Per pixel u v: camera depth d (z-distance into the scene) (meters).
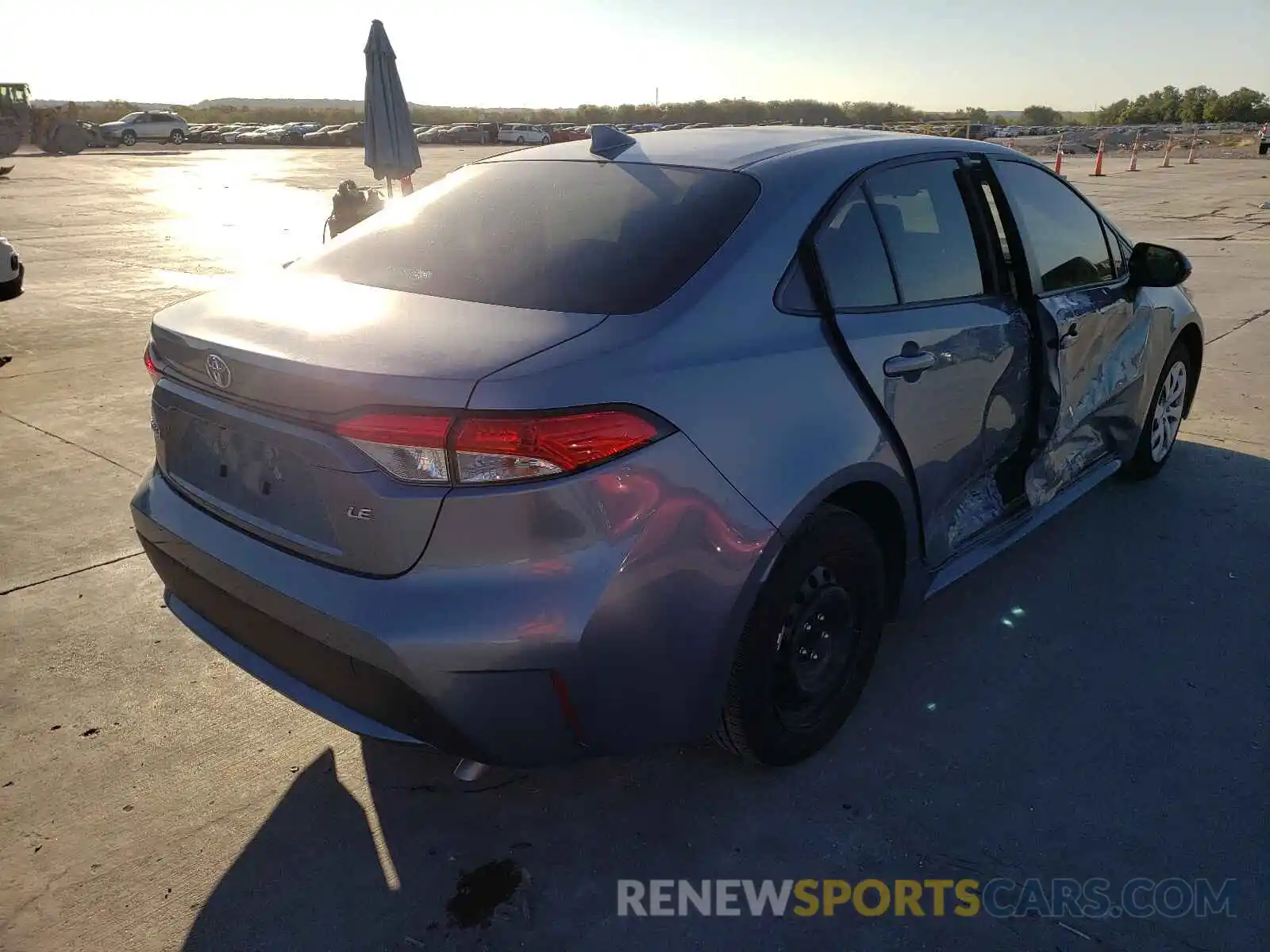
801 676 2.52
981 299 2.98
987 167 3.15
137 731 2.78
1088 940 2.08
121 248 13.20
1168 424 4.54
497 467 1.86
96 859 2.30
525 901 2.20
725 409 2.11
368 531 1.96
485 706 1.97
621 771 2.62
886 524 2.72
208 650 3.21
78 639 3.26
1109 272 3.74
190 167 32.47
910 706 2.90
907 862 2.30
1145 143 50.56
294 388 2.01
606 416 1.92
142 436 5.31
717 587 2.10
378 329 2.13
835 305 2.48
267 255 12.69
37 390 6.20
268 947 2.07
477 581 1.91
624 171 2.73
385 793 2.54
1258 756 2.66
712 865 2.30
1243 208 17.14
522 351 1.98
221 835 2.39
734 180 2.55
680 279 2.25
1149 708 2.88
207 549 2.27
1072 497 3.69
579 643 1.94
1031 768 2.62
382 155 11.34
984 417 2.97
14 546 3.94
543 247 2.45
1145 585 3.62
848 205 2.62
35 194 21.80
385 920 2.14
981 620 3.38
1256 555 3.85
